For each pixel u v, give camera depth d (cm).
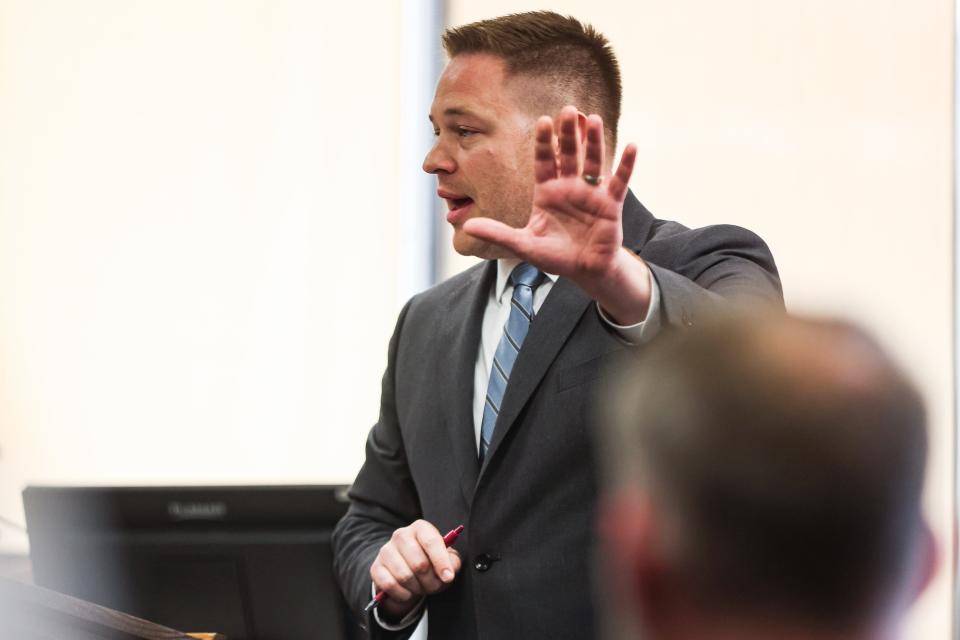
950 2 1062
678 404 189
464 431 545
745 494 180
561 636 500
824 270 1069
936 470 185
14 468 1173
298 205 1155
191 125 1163
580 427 508
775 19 1084
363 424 1147
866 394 182
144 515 617
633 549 191
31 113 1178
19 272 1179
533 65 548
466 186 551
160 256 1166
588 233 407
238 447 1158
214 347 1162
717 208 1090
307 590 613
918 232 1058
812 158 1076
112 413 1170
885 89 1067
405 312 628
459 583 532
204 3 1162
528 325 538
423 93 1160
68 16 1173
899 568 176
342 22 1154
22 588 427
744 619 181
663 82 1100
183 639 425
